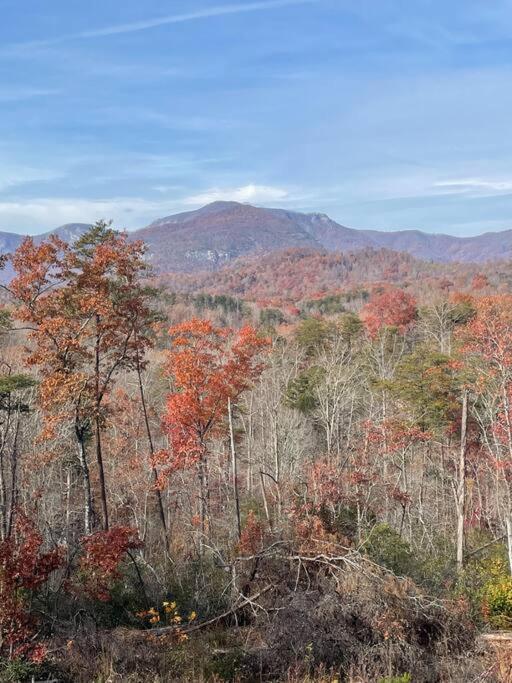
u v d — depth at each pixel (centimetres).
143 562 1936
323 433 4962
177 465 3131
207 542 2494
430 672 1270
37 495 2508
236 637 1503
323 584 1502
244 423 4619
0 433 2711
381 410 4216
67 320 2636
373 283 16175
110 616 1659
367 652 1274
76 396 2625
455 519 3684
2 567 1257
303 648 1299
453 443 3834
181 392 3416
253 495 3597
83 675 1216
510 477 3228
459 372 3553
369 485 3048
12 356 3581
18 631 1234
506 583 1756
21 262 2573
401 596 1407
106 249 2712
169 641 1430
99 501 3528
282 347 5884
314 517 1906
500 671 1234
